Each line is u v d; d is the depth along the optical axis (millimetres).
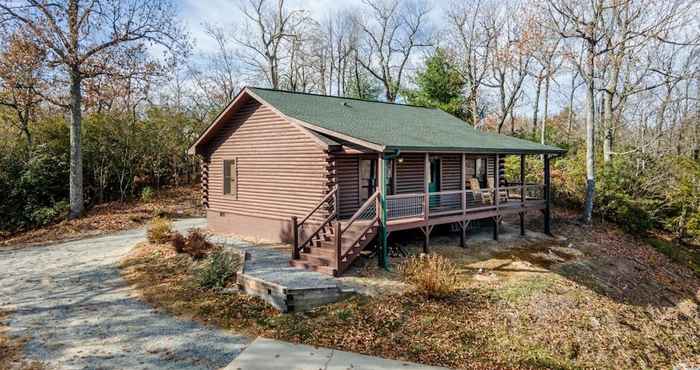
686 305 13164
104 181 22891
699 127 28438
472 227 18438
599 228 20250
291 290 8844
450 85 34938
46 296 9695
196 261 11859
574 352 8523
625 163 23078
